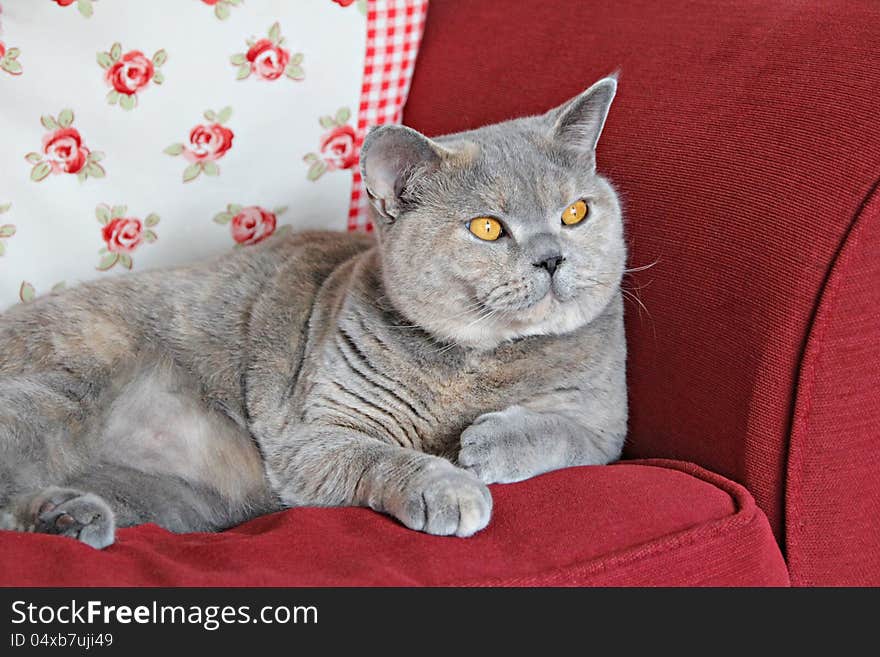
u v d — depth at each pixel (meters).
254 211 1.84
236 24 1.75
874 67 1.22
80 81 1.69
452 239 1.34
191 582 1.02
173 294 1.61
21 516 1.23
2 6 1.66
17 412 1.39
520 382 1.43
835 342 1.21
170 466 1.50
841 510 1.27
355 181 1.89
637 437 1.48
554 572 1.05
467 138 1.45
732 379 1.29
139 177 1.75
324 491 1.38
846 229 1.18
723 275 1.30
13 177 1.68
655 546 1.10
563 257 1.33
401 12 1.84
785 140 1.26
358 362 1.45
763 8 1.42
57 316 1.54
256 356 1.55
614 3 1.62
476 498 1.16
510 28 1.76
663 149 1.42
